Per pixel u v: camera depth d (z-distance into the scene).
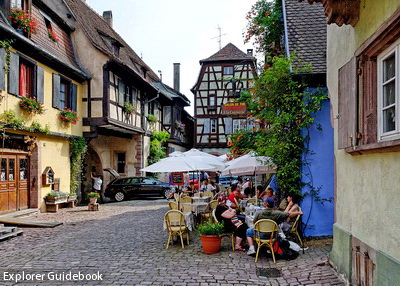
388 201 3.79
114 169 21.89
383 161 3.91
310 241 8.14
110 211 14.41
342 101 5.08
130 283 5.34
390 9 3.69
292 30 9.38
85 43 16.72
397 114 3.70
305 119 8.20
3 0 11.24
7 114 10.74
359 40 4.59
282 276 5.71
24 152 12.62
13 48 11.38
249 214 8.86
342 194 5.38
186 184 20.42
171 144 28.84
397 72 3.71
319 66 8.21
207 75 33.94
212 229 7.28
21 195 12.62
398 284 3.47
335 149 5.77
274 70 8.50
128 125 19.23
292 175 8.39
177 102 29.61
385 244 3.86
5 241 8.45
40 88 12.89
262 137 9.58
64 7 16.86
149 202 18.47
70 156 15.89
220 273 5.88
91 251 7.45
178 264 6.43
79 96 16.41
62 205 15.35
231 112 11.40
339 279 5.24
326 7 4.70
